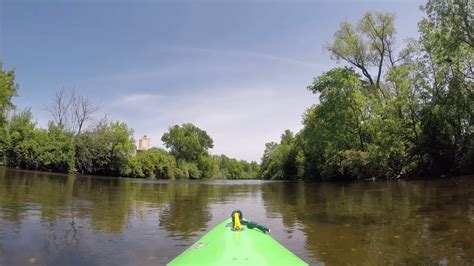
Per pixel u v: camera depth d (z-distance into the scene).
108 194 20.34
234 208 15.27
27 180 27.42
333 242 8.52
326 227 10.48
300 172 59.25
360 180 38.72
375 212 13.12
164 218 11.97
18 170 44.94
